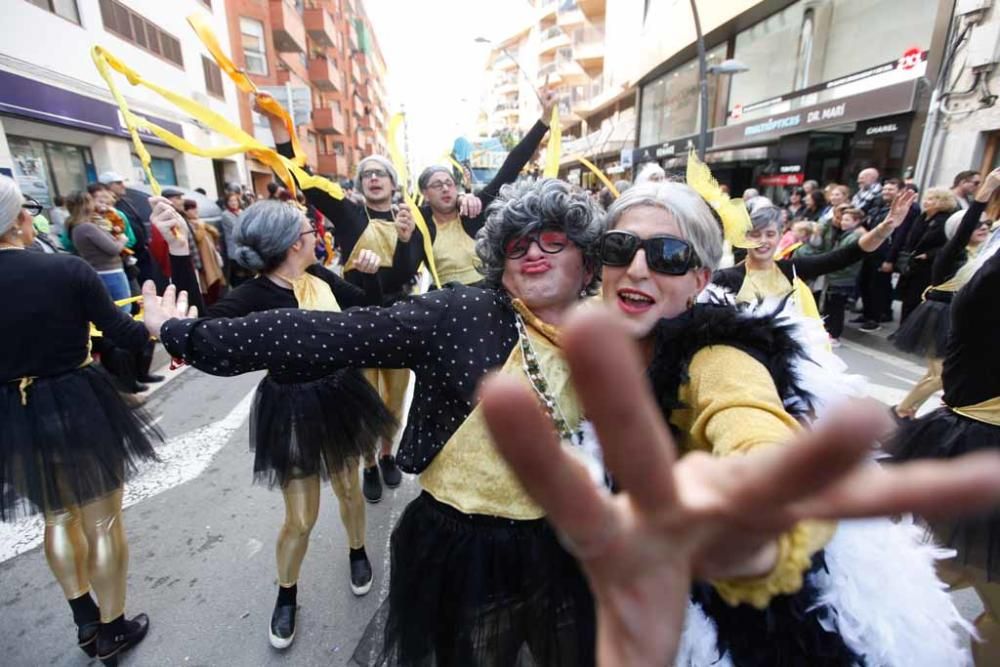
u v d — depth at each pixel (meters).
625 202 1.18
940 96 7.61
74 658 1.99
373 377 3.18
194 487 3.13
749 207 2.91
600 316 0.25
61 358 1.82
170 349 1.18
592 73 31.11
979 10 7.00
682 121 17.33
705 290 1.23
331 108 26.55
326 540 2.64
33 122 8.36
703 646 0.94
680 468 0.37
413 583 1.32
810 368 0.98
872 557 0.90
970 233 2.98
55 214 6.20
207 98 15.10
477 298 1.29
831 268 2.93
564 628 1.27
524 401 0.27
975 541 1.51
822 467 0.26
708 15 14.26
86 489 1.80
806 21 11.07
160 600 2.25
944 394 1.78
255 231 1.93
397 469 3.23
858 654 0.85
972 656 1.61
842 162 10.61
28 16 8.09
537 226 1.21
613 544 0.33
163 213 1.73
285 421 1.97
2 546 2.62
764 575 0.51
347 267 3.21
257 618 2.16
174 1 13.34
